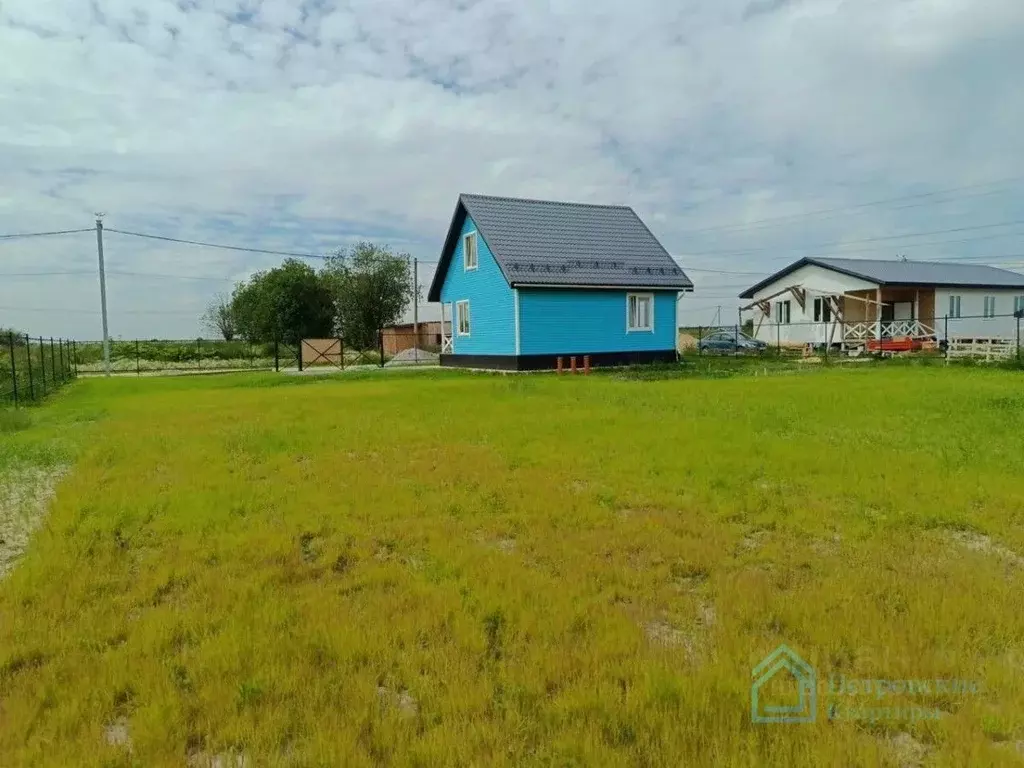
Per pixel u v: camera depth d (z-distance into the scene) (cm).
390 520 537
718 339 3572
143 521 542
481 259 2561
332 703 278
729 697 276
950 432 860
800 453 738
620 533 489
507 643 329
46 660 321
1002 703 268
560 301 2420
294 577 419
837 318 3191
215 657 314
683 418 1019
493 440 867
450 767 239
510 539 498
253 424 1059
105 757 244
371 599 380
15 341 2000
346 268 5012
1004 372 1908
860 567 414
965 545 463
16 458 810
